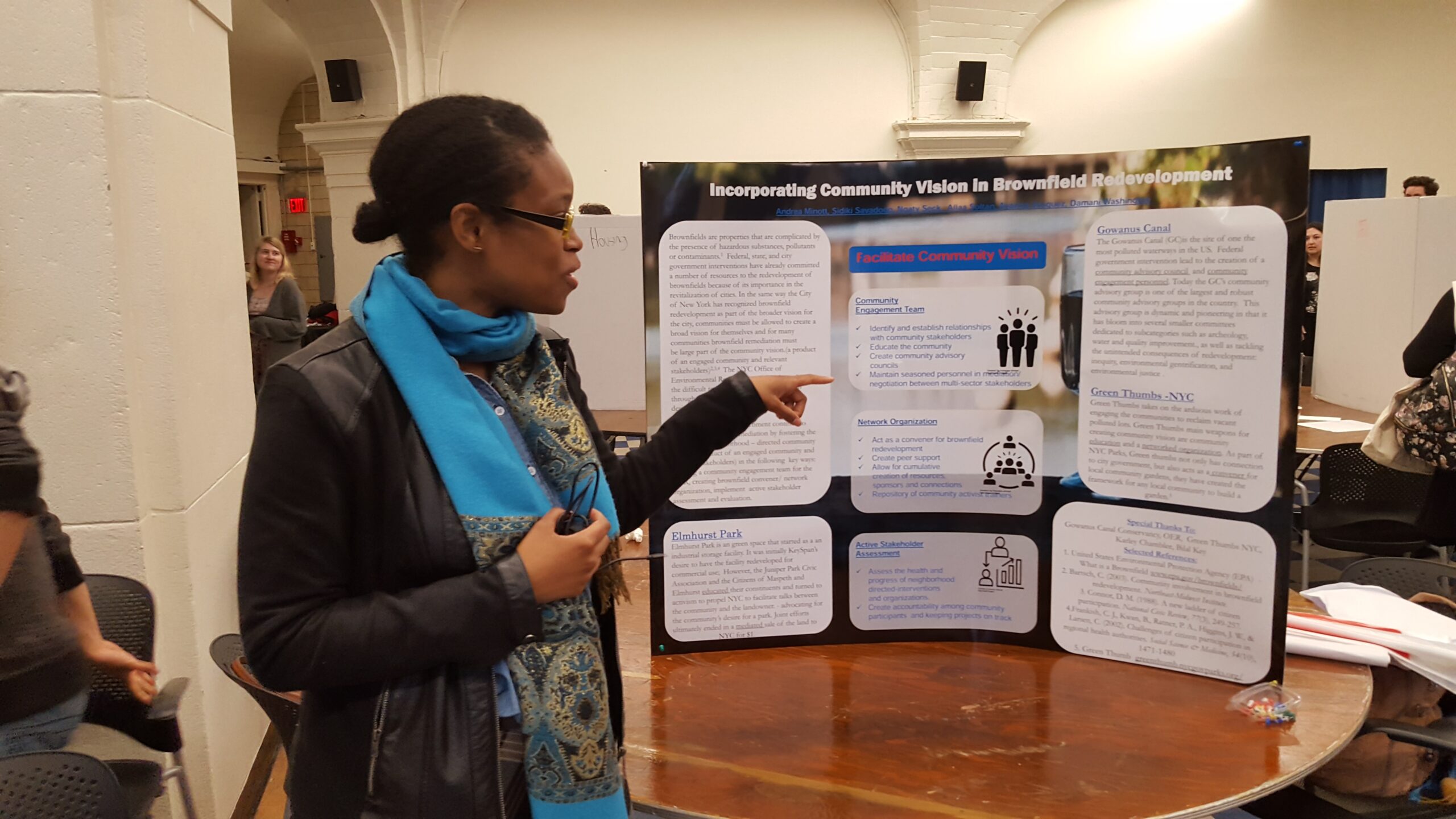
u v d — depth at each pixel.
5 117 1.88
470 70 6.59
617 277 3.24
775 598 1.58
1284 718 1.30
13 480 1.32
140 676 1.61
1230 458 1.39
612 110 6.77
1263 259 1.34
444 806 0.83
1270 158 1.32
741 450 1.53
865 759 1.23
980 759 1.22
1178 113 7.08
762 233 1.49
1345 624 1.58
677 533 1.54
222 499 2.38
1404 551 3.24
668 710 1.37
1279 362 1.34
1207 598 1.43
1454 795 1.62
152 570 2.09
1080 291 1.47
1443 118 7.07
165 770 1.69
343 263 6.52
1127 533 1.48
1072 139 7.13
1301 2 6.91
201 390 2.25
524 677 0.89
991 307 1.51
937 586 1.59
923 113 6.91
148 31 1.97
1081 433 1.50
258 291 5.75
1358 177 7.14
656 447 1.16
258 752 2.62
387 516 0.84
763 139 6.93
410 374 0.85
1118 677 1.47
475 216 0.85
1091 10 6.97
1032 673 1.49
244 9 7.48
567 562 0.85
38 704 1.40
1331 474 3.28
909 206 1.50
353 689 0.85
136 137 1.98
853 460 1.56
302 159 9.69
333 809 0.85
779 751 1.25
